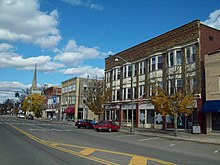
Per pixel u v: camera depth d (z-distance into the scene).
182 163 11.16
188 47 31.98
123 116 44.78
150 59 38.56
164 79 33.69
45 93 98.44
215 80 27.81
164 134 28.39
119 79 47.19
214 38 31.95
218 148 18.36
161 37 36.94
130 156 12.35
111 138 23.34
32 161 10.32
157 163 10.73
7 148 13.88
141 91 40.69
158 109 27.39
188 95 26.38
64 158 11.08
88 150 13.84
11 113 170.38
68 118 71.00
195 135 27.19
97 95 47.34
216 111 26.20
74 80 69.88
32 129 29.67
